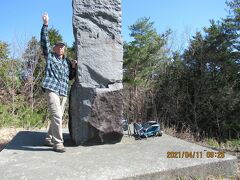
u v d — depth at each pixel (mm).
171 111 13867
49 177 4027
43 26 5523
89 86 5621
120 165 4500
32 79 13641
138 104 13812
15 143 5859
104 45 5770
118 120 5699
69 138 6340
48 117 12461
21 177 4031
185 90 14336
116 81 5770
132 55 17078
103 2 5840
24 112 11648
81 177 4047
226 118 13391
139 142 5926
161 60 17578
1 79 13539
